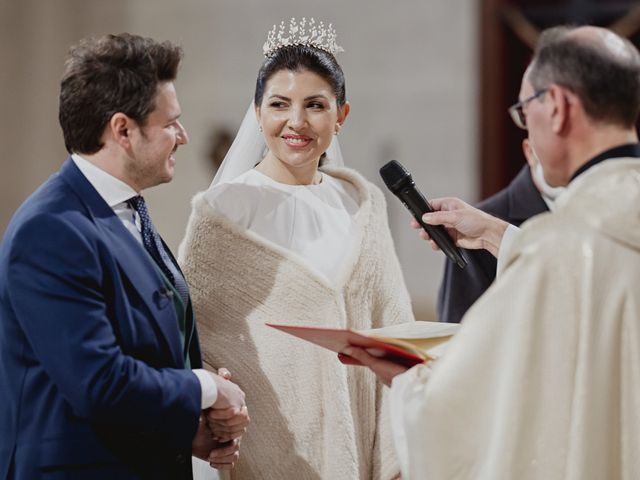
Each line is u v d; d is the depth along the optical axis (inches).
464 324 89.6
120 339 99.1
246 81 360.8
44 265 95.0
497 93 346.0
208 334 118.6
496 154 347.3
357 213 124.5
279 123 117.5
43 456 97.2
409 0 346.6
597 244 86.3
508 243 115.8
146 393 96.9
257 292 117.7
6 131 383.9
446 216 119.1
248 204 120.5
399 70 349.4
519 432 85.2
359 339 101.0
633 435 85.2
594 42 93.0
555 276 86.5
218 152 350.0
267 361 117.4
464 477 88.4
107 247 99.0
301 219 121.0
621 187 88.0
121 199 103.3
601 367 85.0
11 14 379.2
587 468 83.7
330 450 116.9
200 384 102.2
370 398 123.1
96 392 94.0
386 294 124.2
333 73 118.4
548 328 86.1
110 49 100.8
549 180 98.9
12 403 98.5
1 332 99.0
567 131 93.9
